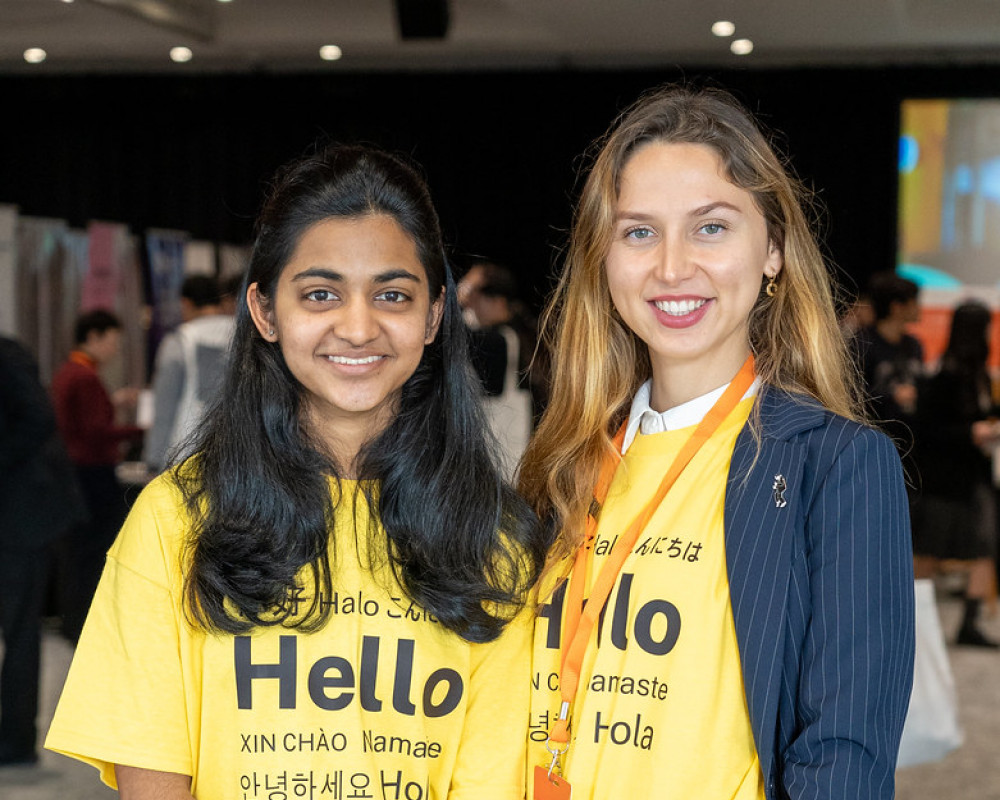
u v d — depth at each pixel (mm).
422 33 6914
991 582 6402
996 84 8211
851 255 8531
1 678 4191
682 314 1608
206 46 8242
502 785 1621
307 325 1548
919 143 8391
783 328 1687
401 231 1584
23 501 4176
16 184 9211
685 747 1502
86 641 1544
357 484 1628
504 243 8961
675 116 1642
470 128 8898
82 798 3836
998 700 4910
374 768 1541
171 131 9094
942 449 5711
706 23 7496
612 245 1663
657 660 1543
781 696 1478
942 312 8344
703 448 1618
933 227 8398
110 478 5781
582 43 8078
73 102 9031
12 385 4199
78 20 7691
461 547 1638
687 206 1593
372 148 1691
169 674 1526
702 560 1553
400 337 1564
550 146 8844
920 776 4008
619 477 1688
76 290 7277
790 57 8344
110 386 7477
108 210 9180
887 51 8188
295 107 8914
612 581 1611
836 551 1452
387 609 1584
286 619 1540
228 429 1605
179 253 7906
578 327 1769
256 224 1668
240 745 1525
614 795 1540
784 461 1519
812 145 8516
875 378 5695
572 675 1604
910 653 1452
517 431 4801
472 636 1603
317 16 7887
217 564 1524
